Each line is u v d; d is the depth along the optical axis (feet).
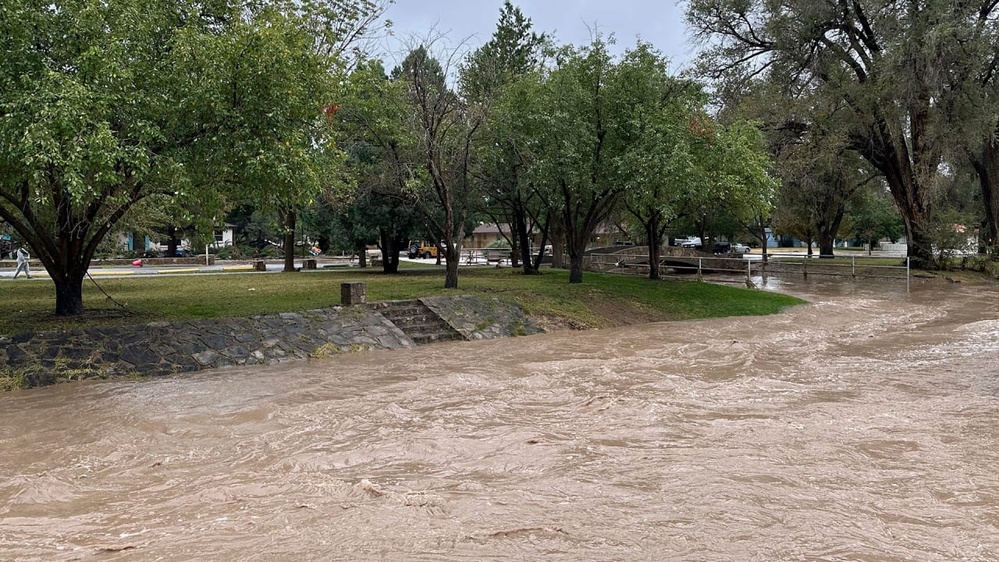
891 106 100.63
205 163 41.27
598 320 61.87
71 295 47.98
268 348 44.29
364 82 67.92
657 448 24.44
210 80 38.52
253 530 17.33
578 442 25.27
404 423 28.25
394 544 16.35
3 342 37.29
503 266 121.08
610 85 68.03
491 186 86.99
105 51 35.99
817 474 21.52
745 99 110.11
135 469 22.77
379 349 48.14
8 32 35.60
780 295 81.66
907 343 50.96
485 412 30.04
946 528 17.43
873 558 15.70
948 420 28.25
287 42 43.32
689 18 114.11
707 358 44.70
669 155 62.03
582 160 68.18
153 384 36.52
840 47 106.83
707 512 18.40
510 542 16.47
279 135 40.78
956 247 111.96
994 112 94.99
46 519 18.35
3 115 34.09
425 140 65.00
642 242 169.07
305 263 117.60
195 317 46.98
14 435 26.91
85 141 32.81
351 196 84.28
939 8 90.79
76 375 36.94
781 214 139.85
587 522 17.71
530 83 73.92
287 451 24.58
